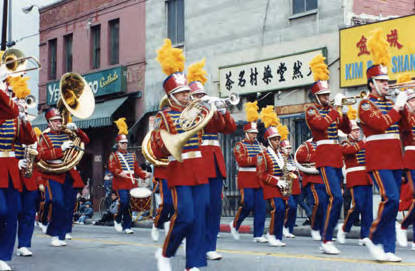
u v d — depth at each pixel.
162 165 10.07
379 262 7.36
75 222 18.23
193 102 6.36
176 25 20.70
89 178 22.45
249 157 10.68
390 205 7.16
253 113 10.83
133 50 22.03
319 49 15.66
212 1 19.06
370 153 7.34
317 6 16.02
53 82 24.38
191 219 6.33
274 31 17.08
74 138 10.48
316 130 8.41
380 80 7.36
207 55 19.08
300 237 12.18
